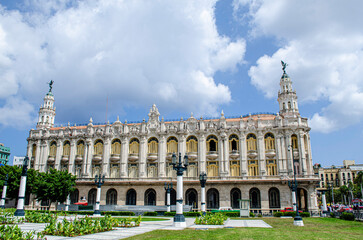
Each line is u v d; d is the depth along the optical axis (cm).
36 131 7931
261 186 6244
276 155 6450
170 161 6944
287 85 7438
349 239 2173
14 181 6222
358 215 4244
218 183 6412
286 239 2114
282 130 6538
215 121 6962
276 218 4616
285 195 6097
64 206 6272
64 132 7769
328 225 3394
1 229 1878
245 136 6688
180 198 3056
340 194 12775
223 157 6650
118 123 7444
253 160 6569
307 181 5991
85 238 2006
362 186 11000
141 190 6794
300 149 6350
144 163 7019
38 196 6159
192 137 6988
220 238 2088
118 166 7194
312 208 5909
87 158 7319
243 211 4944
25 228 2577
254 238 2122
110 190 7062
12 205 7438
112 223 2719
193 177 6575
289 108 7244
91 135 7431
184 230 2545
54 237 2041
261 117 7144
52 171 6431
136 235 2170
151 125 7250
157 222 3525
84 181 7012
